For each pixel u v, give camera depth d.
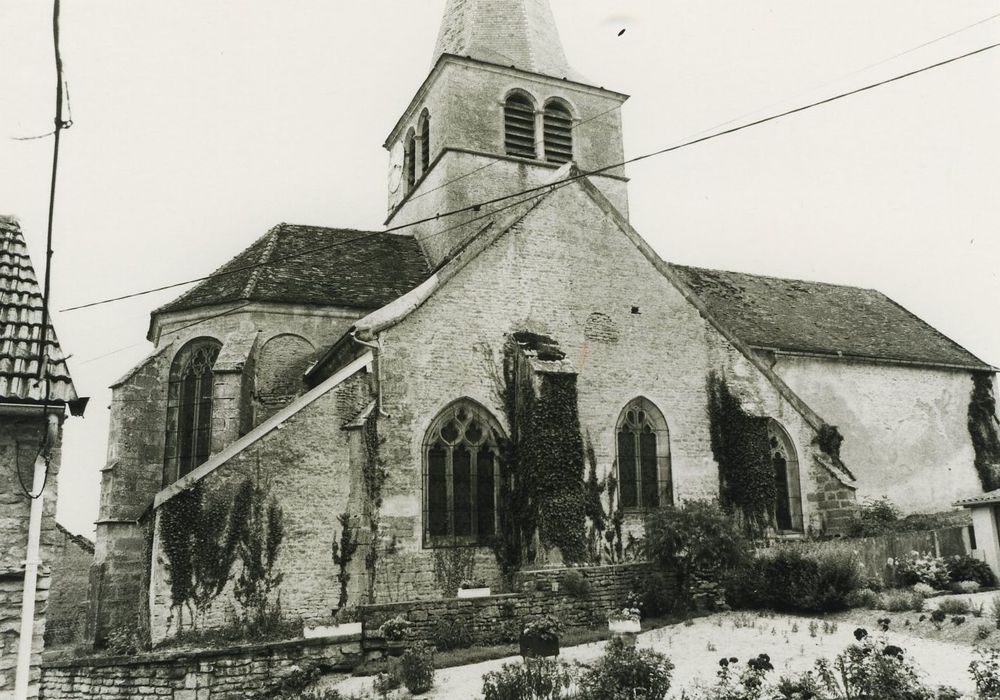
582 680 12.90
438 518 20.80
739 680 12.78
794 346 29.98
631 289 24.23
